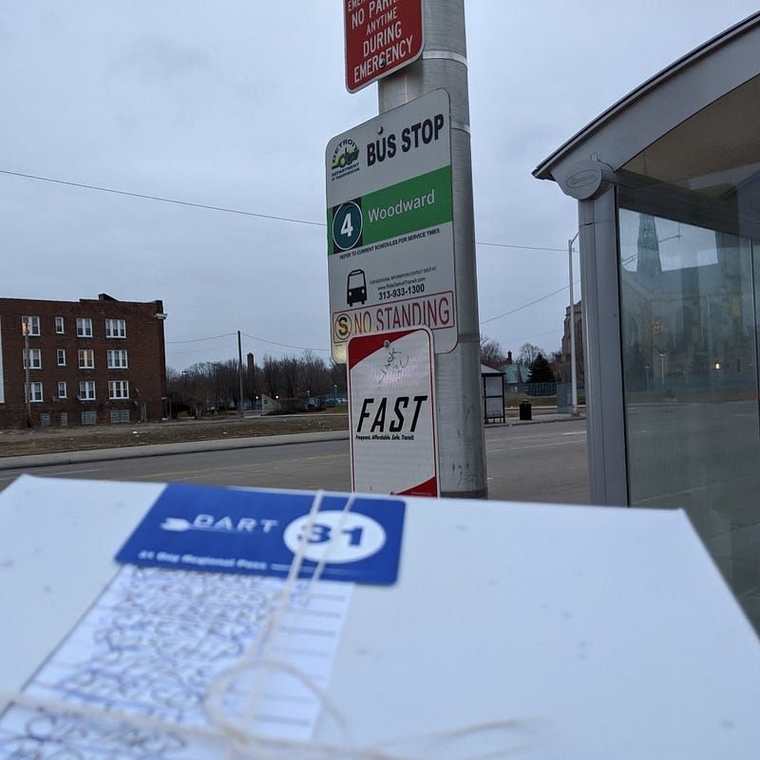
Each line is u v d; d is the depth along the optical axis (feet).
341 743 2.87
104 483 4.96
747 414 13.87
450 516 4.25
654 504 12.64
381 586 3.72
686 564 3.76
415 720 2.98
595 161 11.94
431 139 10.32
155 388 217.36
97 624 3.60
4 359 192.44
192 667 3.26
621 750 2.87
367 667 3.23
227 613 3.60
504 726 2.95
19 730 3.03
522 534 4.06
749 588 13.64
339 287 11.86
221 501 4.54
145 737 2.93
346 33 11.53
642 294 12.51
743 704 3.04
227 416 243.19
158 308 219.00
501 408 111.04
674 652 3.28
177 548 4.14
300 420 159.22
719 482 13.46
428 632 3.42
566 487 38.60
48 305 200.64
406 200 10.69
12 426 192.13
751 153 12.25
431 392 10.12
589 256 12.25
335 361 11.97
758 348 13.96
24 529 4.47
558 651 3.30
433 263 10.35
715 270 13.48
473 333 10.34
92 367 207.21
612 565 3.79
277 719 2.98
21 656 3.43
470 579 3.74
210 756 2.84
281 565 3.93
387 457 10.65
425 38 10.43
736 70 10.52
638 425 12.42
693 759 2.83
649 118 11.45
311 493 4.60
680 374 13.05
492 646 3.34
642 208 12.62
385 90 10.99
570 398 144.36
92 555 4.15
